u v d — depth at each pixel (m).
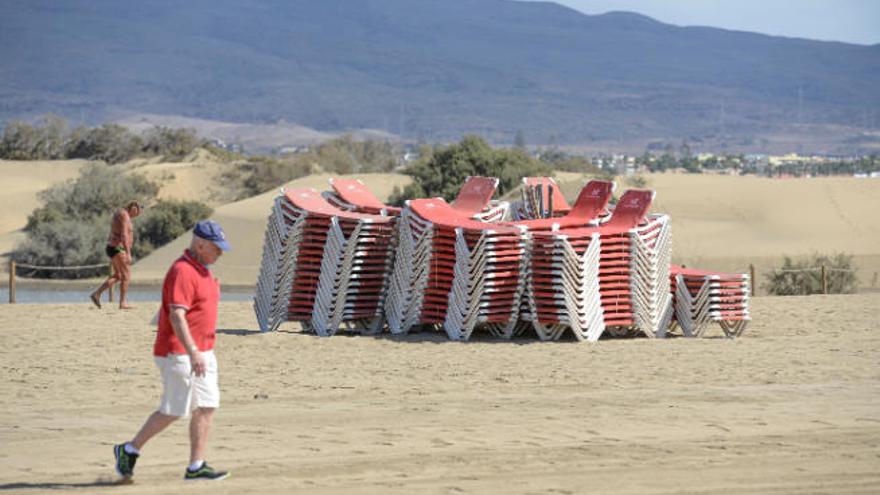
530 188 37.47
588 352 28.97
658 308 32.81
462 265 31.78
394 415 20.16
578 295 31.38
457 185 133.38
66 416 20.20
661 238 32.97
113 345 30.08
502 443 17.42
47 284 94.50
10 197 188.50
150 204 172.12
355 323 34.69
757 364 26.53
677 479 14.84
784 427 18.55
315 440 17.80
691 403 21.14
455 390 23.28
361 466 15.82
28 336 31.89
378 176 160.88
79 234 112.94
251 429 18.80
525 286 31.88
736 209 129.00
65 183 161.62
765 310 41.06
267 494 14.18
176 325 14.46
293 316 33.53
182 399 14.71
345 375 25.30
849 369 25.58
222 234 14.83
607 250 32.16
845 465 15.63
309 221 33.28
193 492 14.30
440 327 34.56
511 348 29.94
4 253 124.12
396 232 33.56
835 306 42.31
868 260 102.75
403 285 32.75
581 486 14.48
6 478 15.26
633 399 21.75
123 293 40.00
